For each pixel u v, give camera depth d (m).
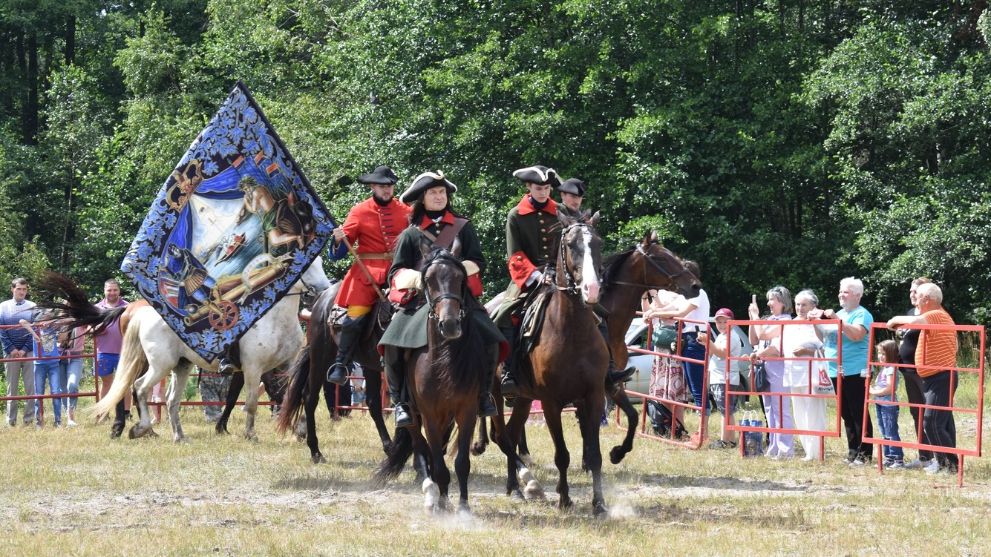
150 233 11.49
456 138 26.94
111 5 44.03
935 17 25.27
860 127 24.28
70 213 38.72
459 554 7.64
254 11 39.38
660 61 25.22
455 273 8.34
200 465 12.16
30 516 9.27
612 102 26.86
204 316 11.73
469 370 8.43
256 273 11.95
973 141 24.05
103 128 40.69
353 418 17.66
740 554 7.59
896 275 23.34
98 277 37.84
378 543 7.93
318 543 7.97
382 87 29.44
